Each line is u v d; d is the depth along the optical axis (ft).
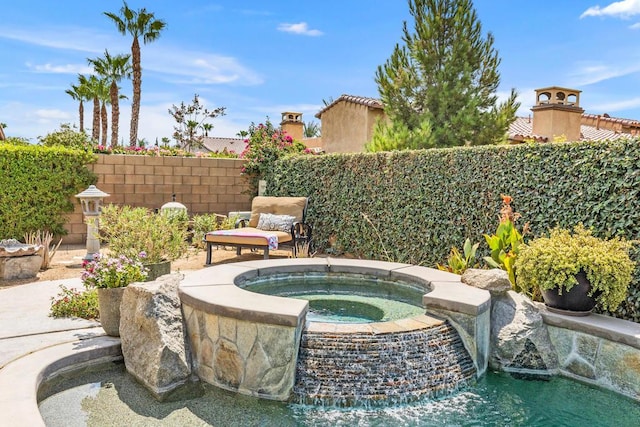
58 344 12.85
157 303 12.23
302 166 31.99
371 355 11.68
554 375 13.62
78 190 32.27
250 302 12.09
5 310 16.01
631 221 14.73
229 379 11.83
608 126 57.67
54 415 10.41
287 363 11.26
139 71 61.26
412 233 24.23
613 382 12.55
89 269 13.70
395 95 35.53
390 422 10.47
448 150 22.17
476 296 13.71
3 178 29.07
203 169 36.70
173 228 20.61
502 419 10.83
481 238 20.67
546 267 13.91
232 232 26.66
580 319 13.57
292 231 27.12
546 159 17.60
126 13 58.80
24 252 21.21
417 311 15.16
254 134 37.86
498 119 33.40
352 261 19.77
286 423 10.34
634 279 14.55
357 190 27.58
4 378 10.53
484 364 13.47
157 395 11.32
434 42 34.17
